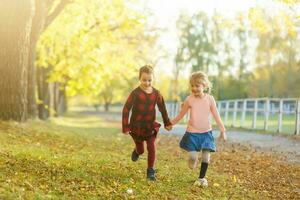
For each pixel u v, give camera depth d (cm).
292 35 2333
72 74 3228
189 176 1035
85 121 5119
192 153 939
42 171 905
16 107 1777
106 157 1223
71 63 3117
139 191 855
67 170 941
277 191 988
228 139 2055
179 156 1427
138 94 930
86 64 3116
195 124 944
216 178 1052
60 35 2777
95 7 2614
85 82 3300
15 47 1761
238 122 3472
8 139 1388
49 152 1178
